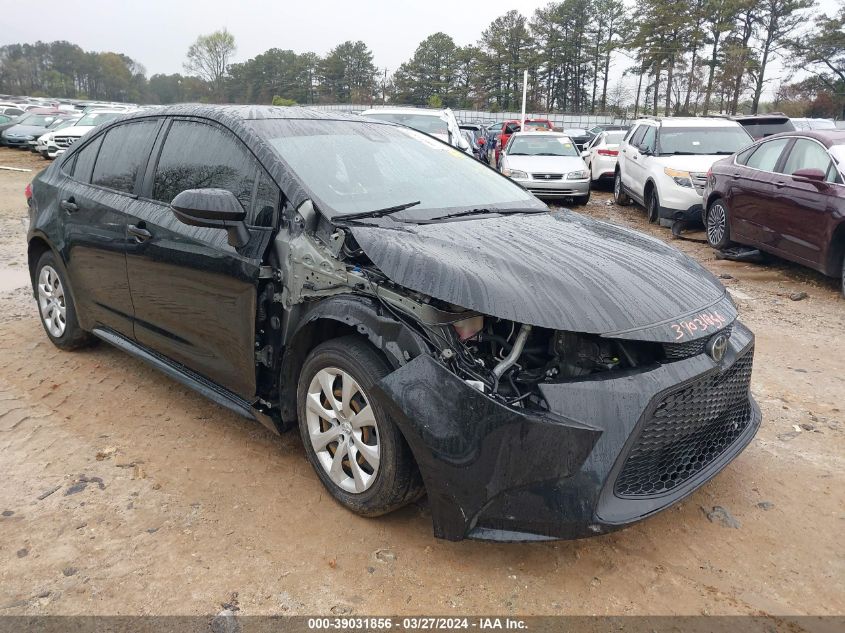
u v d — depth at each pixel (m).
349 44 89.75
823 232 7.01
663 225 11.48
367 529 2.90
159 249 3.66
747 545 2.89
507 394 2.50
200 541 2.81
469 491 2.45
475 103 81.31
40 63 133.12
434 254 2.75
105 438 3.67
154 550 2.74
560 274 2.71
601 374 2.52
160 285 3.73
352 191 3.35
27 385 4.36
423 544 2.82
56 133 23.12
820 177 7.04
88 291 4.43
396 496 2.75
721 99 52.56
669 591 2.60
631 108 61.00
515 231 3.25
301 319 3.07
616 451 2.41
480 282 2.58
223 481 3.26
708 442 2.90
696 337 2.64
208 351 3.54
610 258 2.98
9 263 8.24
